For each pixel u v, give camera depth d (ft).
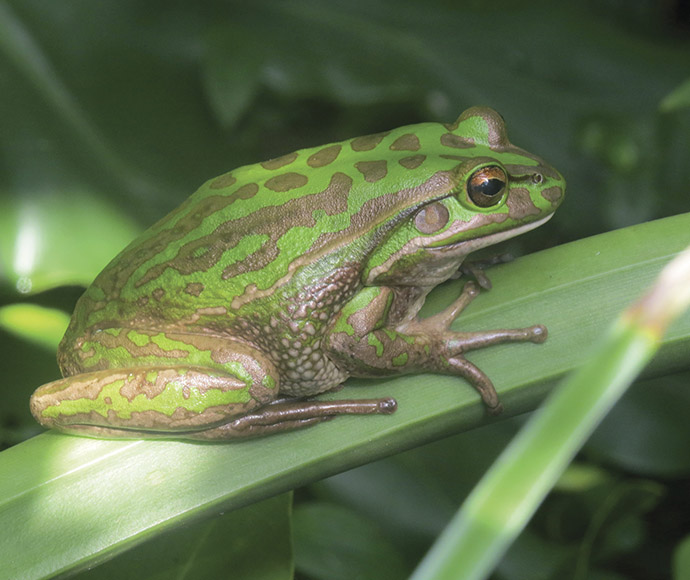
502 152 1.25
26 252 1.35
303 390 1.23
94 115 1.41
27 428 1.36
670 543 1.40
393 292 1.23
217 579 1.21
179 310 1.23
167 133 1.42
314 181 1.24
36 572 1.16
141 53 1.44
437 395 1.19
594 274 1.19
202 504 1.18
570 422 0.52
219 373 1.20
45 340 1.36
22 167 1.38
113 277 1.24
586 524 1.35
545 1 1.49
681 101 1.16
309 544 1.32
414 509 1.34
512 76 1.46
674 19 1.49
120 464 1.19
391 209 1.23
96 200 1.38
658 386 1.38
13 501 1.17
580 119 1.44
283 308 1.22
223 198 1.24
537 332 1.18
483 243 1.23
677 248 1.19
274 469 1.18
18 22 1.42
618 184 1.43
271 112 1.55
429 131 1.26
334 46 1.45
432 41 1.46
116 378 1.20
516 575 1.32
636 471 1.36
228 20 1.45
